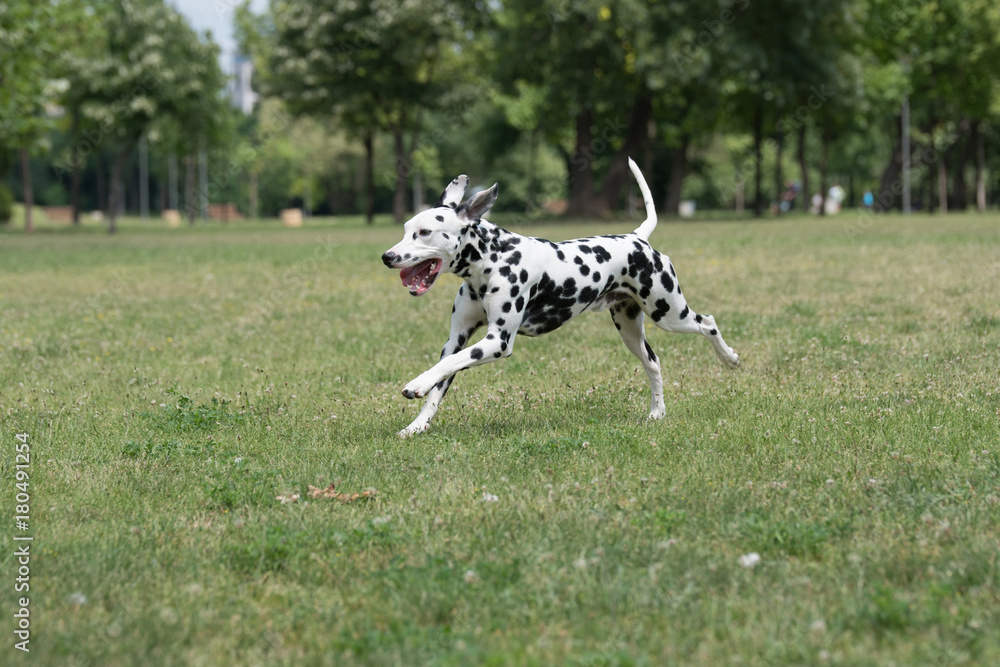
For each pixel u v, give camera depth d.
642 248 7.54
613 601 4.17
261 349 11.59
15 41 28.73
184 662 3.79
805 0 40.34
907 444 6.48
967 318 11.76
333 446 7.05
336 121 52.97
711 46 40.44
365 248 27.12
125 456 6.91
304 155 78.19
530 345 11.24
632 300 7.71
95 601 4.38
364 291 17.03
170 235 43.59
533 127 52.66
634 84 44.50
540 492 5.75
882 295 14.09
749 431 7.01
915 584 4.29
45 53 31.73
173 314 14.87
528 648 3.78
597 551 4.68
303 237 37.50
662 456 6.54
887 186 57.91
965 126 59.00
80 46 44.25
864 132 61.28
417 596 4.28
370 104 48.53
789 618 3.97
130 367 10.62
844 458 6.23
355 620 4.13
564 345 11.12
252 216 83.62
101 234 46.28
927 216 43.47
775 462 6.24
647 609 4.11
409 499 5.68
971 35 50.62
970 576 4.30
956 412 7.23
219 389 9.34
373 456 6.69
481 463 6.42
